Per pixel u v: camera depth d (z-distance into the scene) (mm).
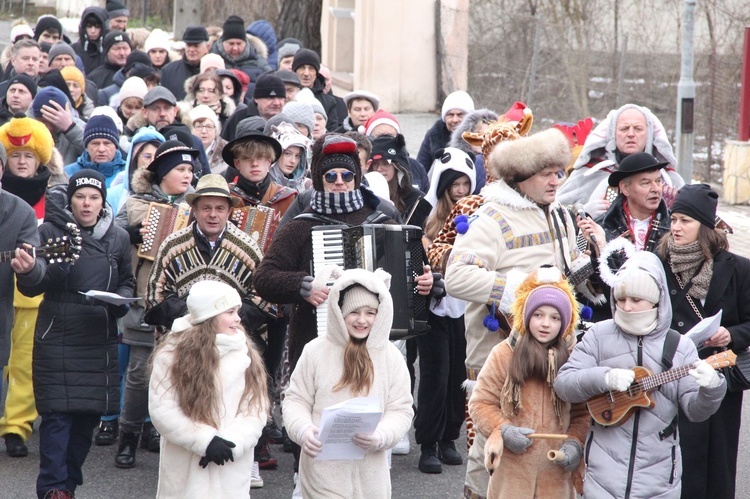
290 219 13234
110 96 27312
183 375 10492
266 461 14539
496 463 10391
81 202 13211
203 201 13227
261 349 13852
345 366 10547
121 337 15500
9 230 13430
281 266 12344
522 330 10680
